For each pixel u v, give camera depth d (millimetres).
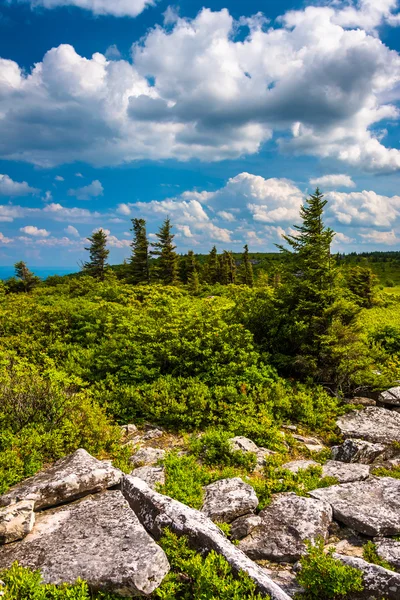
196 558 5246
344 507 7383
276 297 17328
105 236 59188
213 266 74000
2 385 10648
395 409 13922
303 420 12609
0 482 7191
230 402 12609
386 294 50344
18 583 4598
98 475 6895
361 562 5633
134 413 12219
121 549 5250
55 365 14992
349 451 10078
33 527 5855
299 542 6449
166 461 9109
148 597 4965
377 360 18297
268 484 8312
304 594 5426
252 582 4883
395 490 8039
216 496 7656
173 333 14820
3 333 18359
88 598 4633
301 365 15398
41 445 8852
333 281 16250
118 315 19047
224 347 14258
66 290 36156
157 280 55375
